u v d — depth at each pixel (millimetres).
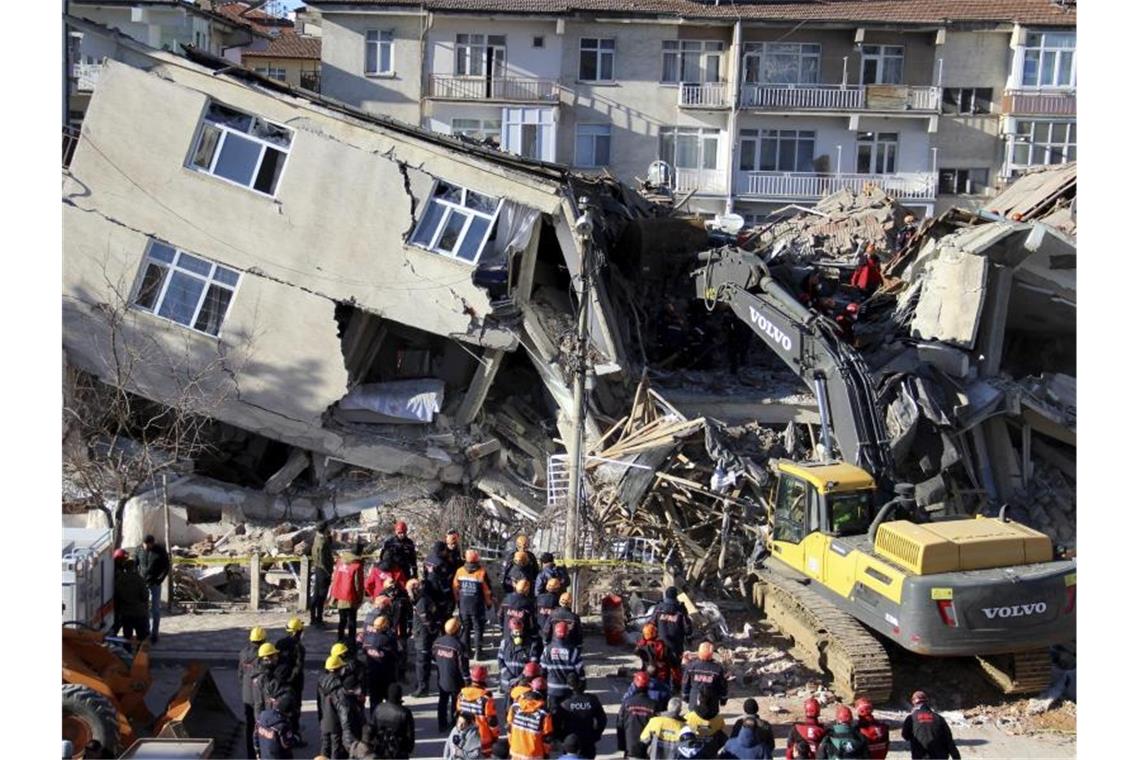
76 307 22516
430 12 45812
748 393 24875
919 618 15875
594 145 47781
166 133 22172
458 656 15352
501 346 22672
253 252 22453
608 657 18156
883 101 47344
